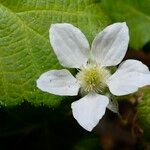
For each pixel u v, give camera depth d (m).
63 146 0.21
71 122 0.21
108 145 0.24
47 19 0.17
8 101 0.17
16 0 0.17
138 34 0.20
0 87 0.17
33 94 0.17
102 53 0.16
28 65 0.17
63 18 0.17
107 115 0.23
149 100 0.18
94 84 0.16
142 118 0.18
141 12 0.20
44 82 0.15
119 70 0.16
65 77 0.16
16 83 0.17
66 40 0.16
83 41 0.16
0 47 0.17
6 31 0.17
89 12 0.17
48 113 0.21
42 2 0.17
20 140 0.21
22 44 0.17
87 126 0.15
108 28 0.16
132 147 0.23
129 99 0.19
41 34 0.17
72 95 0.16
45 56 0.17
